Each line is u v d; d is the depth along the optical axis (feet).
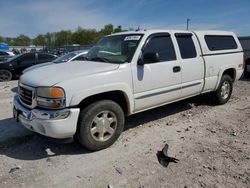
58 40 255.09
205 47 18.89
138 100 14.64
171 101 16.93
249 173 11.02
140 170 11.44
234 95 26.03
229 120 17.94
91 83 12.46
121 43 15.66
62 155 13.02
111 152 13.23
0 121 18.37
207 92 20.01
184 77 17.08
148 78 14.83
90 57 16.39
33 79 12.64
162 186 10.24
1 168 11.80
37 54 43.83
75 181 10.73
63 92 11.73
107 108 13.17
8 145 14.29
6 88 33.06
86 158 12.66
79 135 12.69
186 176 10.89
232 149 13.30
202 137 14.97
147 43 15.11
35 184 10.54
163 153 12.63
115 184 10.44
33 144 14.38
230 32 22.24
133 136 15.24
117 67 13.62
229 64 21.16
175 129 16.34
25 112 12.56
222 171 11.21
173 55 16.47
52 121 11.66
